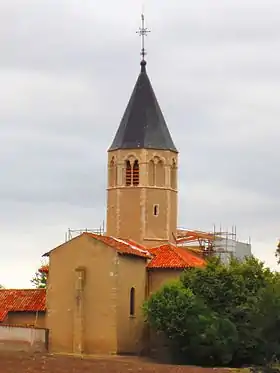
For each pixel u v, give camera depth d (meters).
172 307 104.69
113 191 120.31
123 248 109.06
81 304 107.25
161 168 119.94
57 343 108.06
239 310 105.75
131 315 108.75
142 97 121.50
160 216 119.25
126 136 120.06
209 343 103.56
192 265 112.12
